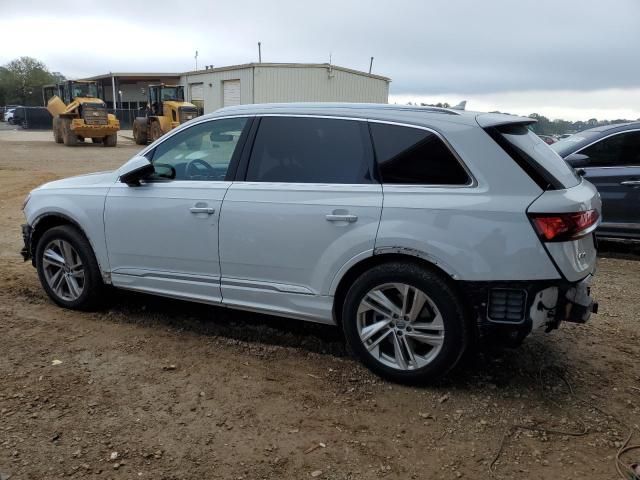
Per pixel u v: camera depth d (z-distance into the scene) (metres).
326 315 3.92
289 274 3.97
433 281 3.52
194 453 3.04
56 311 5.04
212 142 4.38
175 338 4.52
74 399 3.52
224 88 33.06
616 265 7.02
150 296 5.50
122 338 4.48
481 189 3.47
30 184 13.67
